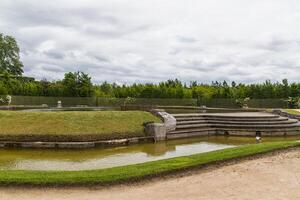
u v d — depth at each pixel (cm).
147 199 739
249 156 1198
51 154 1441
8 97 4138
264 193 779
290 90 5303
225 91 5362
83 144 1565
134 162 1290
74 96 4912
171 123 2006
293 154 1255
